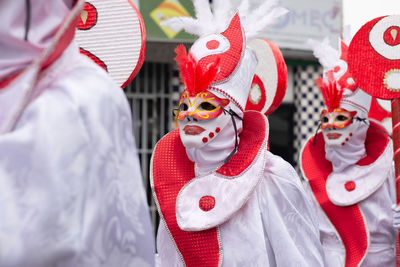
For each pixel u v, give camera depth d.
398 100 2.58
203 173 1.88
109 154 0.63
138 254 0.67
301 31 5.41
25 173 0.54
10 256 0.51
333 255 3.09
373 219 3.00
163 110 5.57
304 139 5.81
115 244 0.63
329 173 3.21
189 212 1.80
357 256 2.98
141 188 0.71
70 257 0.56
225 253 1.74
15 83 0.60
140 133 5.59
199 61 1.84
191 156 1.89
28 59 0.62
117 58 1.53
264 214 1.79
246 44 2.01
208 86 1.81
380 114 3.46
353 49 2.70
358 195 3.01
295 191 1.82
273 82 2.34
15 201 0.53
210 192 1.81
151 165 1.99
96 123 0.61
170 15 4.78
